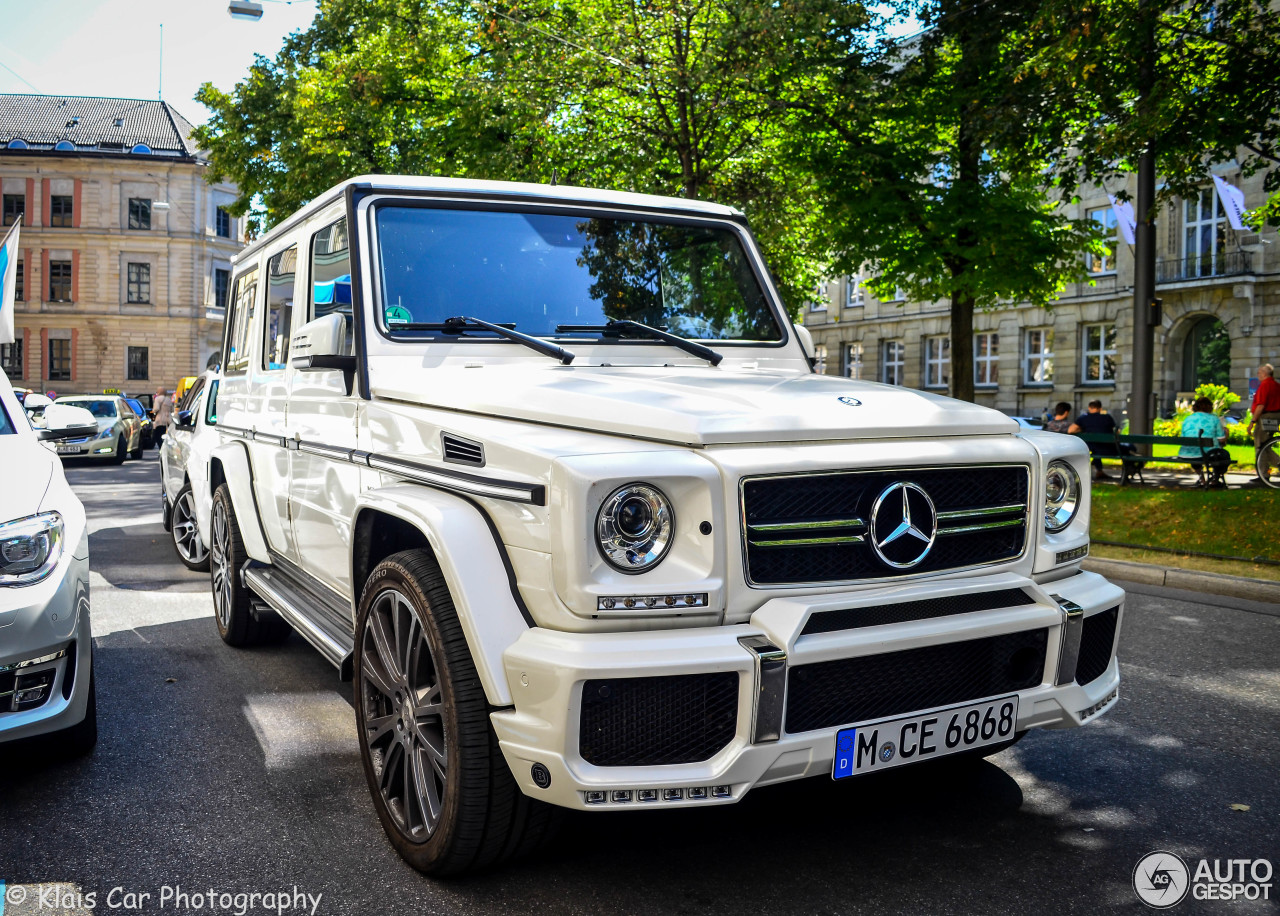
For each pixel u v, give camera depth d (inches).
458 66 747.4
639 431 103.6
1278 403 548.4
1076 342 1343.5
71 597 136.9
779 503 101.3
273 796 137.4
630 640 95.0
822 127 569.9
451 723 105.1
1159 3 359.3
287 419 172.2
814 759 99.4
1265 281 1181.1
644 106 594.9
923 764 149.0
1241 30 386.3
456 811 105.0
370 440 134.7
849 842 122.6
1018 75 401.7
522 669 97.3
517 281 148.3
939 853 119.8
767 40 514.9
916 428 111.3
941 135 578.9
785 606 98.7
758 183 630.5
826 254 689.6
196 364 2456.9
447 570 103.3
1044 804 135.3
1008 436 119.9
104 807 133.7
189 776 144.8
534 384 117.5
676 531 98.6
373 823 128.6
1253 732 166.4
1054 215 610.9
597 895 109.0
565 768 93.8
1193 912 105.7
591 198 162.2
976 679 109.5
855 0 522.3
